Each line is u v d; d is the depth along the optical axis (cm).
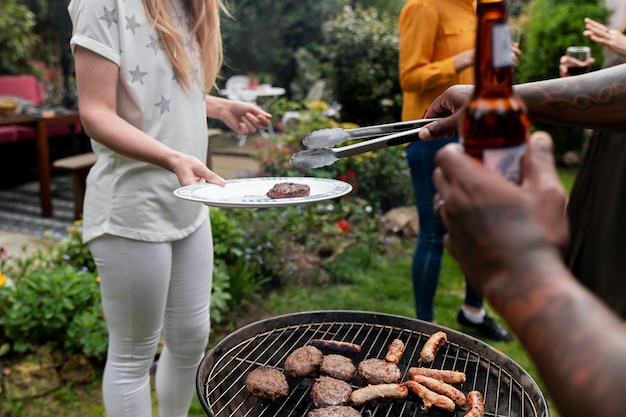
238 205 115
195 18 169
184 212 168
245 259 344
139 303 165
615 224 261
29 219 512
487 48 59
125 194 158
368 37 639
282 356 165
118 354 172
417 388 143
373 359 157
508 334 309
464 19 269
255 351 162
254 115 204
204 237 181
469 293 309
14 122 478
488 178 53
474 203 53
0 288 270
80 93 147
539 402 128
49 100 791
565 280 50
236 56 1070
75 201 494
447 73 259
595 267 273
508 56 59
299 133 521
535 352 49
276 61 1062
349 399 143
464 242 54
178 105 162
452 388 144
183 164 138
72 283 272
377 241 436
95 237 162
